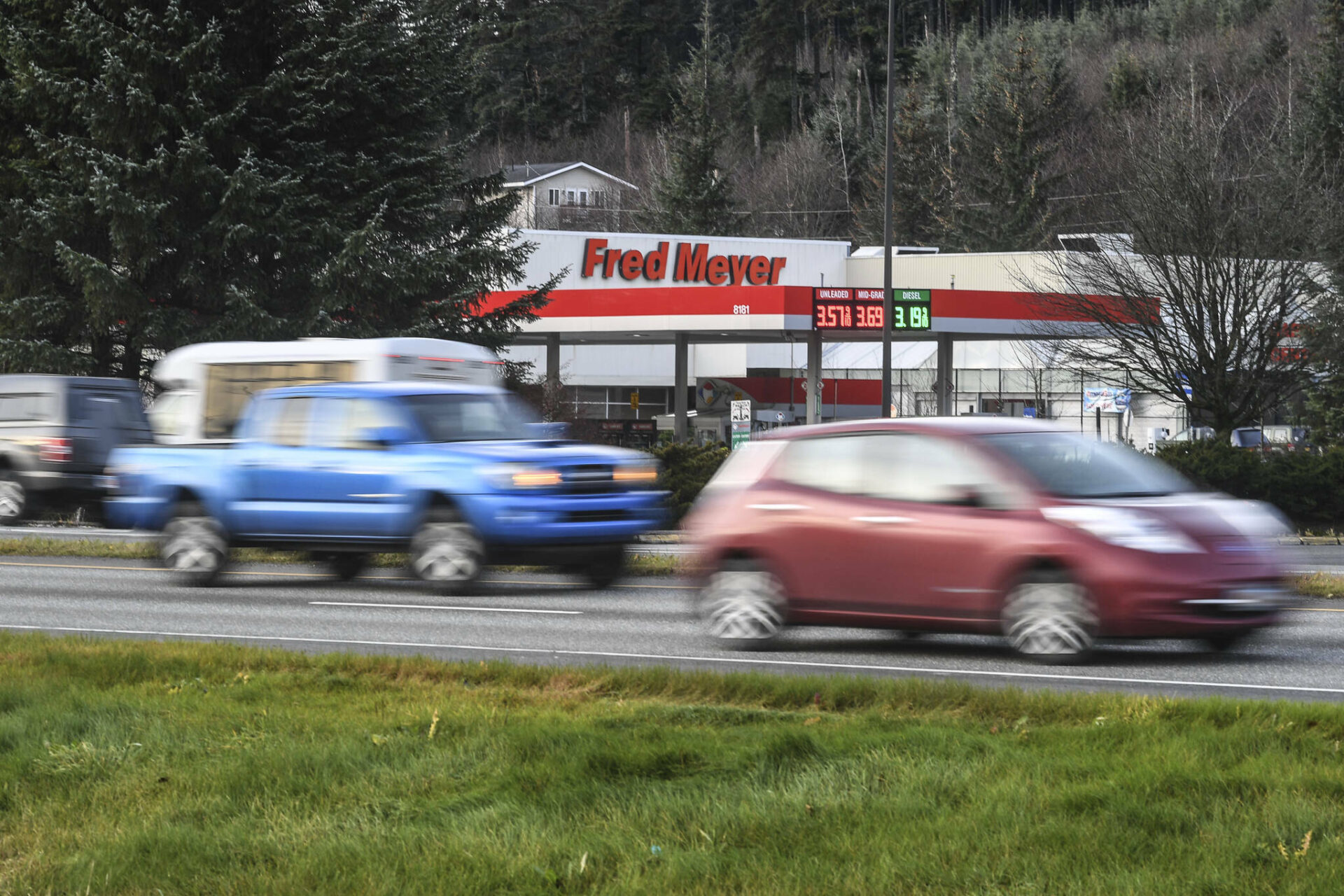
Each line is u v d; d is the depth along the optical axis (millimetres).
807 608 31938
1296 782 16891
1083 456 31422
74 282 92375
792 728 20922
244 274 94125
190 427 61844
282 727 21156
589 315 135625
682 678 25172
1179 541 29125
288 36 96688
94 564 54000
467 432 44875
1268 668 29609
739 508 32938
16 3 94312
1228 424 98125
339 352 59219
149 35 92000
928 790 17078
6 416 70375
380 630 35969
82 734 20812
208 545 46125
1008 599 29875
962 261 176250
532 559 42500
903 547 30859
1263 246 95750
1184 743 19031
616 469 44125
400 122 100000
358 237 90875
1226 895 13477
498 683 25828
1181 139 98188
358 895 13922
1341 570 56594
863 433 32188
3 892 14359
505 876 14320
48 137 93125
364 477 43719
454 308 97875
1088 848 14727
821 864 14461
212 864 14961
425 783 17984
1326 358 102125
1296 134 171500
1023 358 169875
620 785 17609
